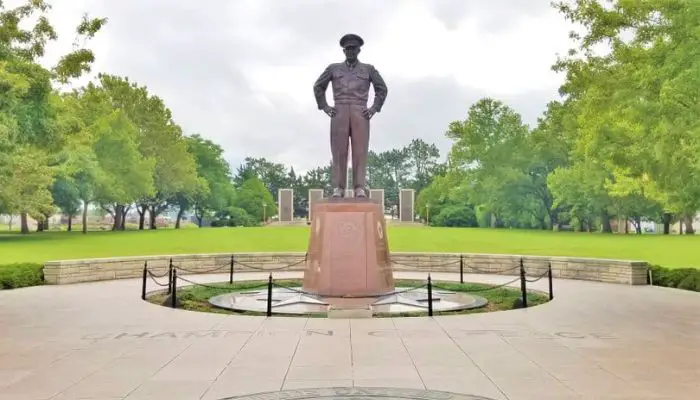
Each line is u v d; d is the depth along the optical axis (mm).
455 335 10852
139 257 22906
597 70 21703
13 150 27141
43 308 14570
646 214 60250
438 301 15719
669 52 18234
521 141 63844
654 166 20469
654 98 19531
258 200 95188
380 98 17312
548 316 13258
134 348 9727
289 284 20312
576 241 42656
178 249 36562
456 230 55500
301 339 10438
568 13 21422
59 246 38500
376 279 16031
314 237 16672
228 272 25219
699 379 7723
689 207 22172
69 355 9211
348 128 17094
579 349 9648
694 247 37000
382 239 16609
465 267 25250
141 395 6895
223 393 6945
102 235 49906
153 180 61375
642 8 19031
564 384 7426
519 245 39469
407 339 10453
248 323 12195
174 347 9781
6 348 9797
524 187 64312
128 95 61969
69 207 54531
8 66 24047
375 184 126625
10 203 40719
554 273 22922
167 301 15703
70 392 7074
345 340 10344
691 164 18828
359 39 17000
